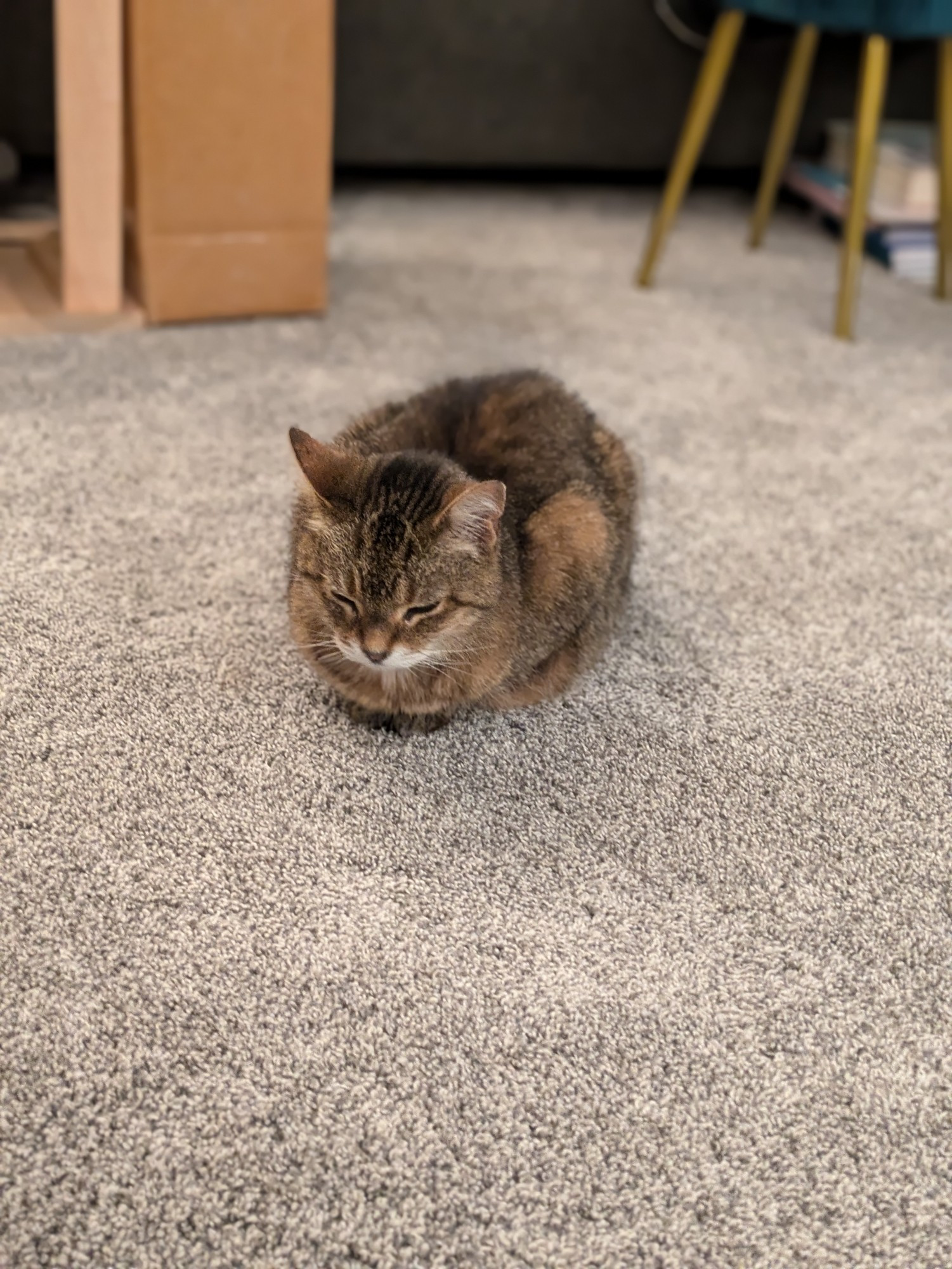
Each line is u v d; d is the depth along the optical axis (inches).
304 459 23.8
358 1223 16.7
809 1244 17.0
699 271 58.2
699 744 26.7
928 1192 17.8
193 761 24.9
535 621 25.9
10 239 50.9
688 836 24.2
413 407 29.3
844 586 33.1
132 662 27.5
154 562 31.2
